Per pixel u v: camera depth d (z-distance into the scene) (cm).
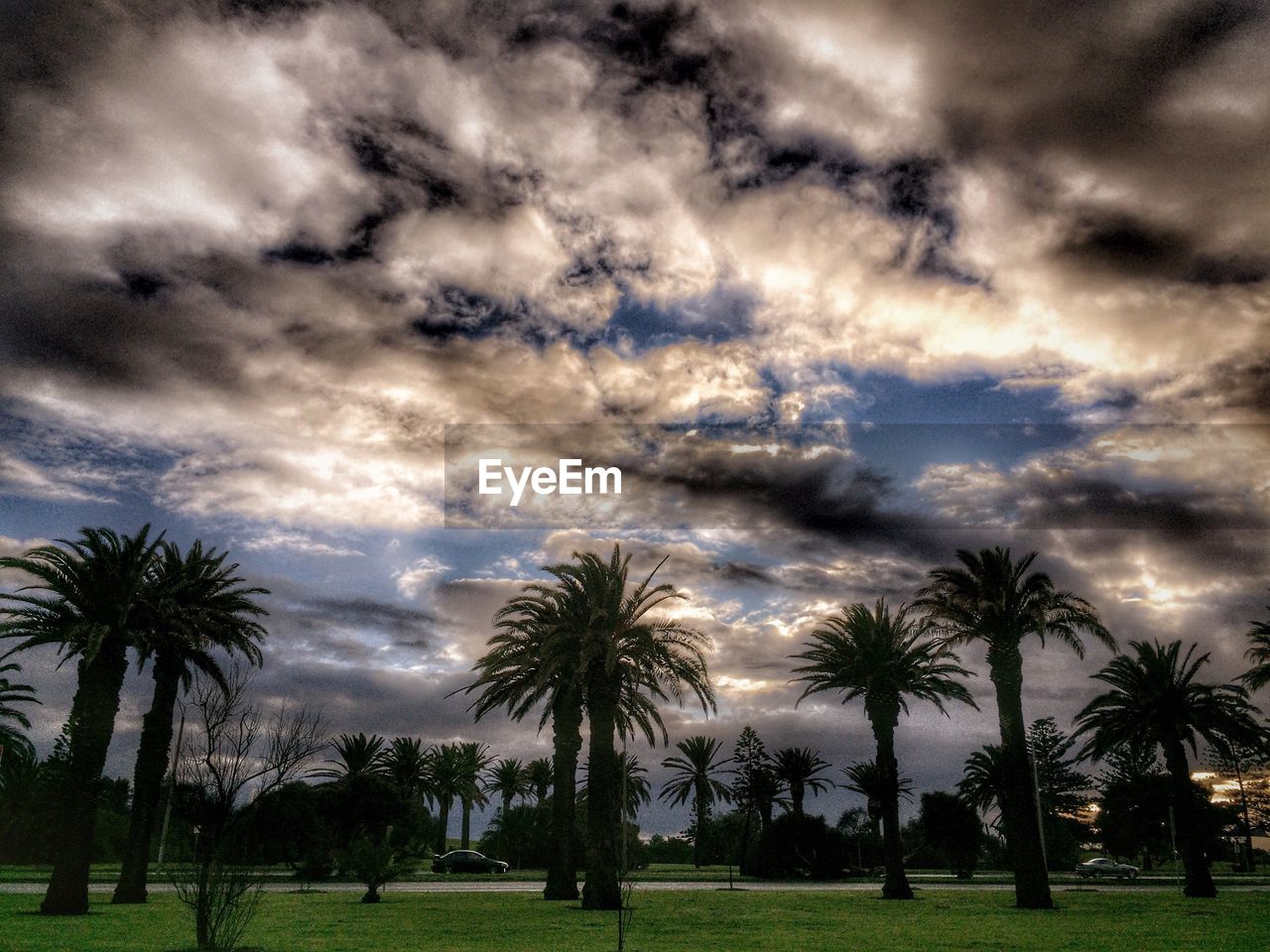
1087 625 3853
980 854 9206
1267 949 1992
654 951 1902
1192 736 4559
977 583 3903
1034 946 2058
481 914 2955
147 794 3625
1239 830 9131
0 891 3988
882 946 2048
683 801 8950
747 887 5488
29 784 7362
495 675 4025
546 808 8212
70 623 3284
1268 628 4822
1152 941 2184
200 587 3791
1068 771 11856
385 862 3641
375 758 7212
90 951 1773
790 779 7456
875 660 4791
